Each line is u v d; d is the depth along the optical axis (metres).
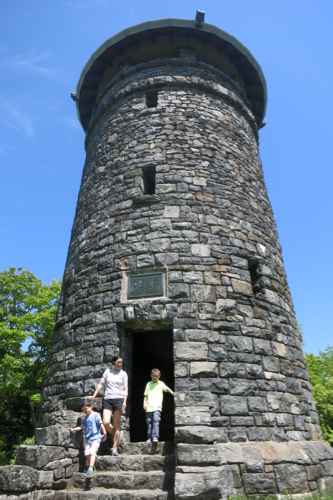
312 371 18.42
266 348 7.29
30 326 19.91
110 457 5.79
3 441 19.27
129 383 7.33
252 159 10.69
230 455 5.67
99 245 8.60
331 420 10.12
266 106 13.82
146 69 11.20
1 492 4.41
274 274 8.67
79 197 10.77
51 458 5.02
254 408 6.50
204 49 11.85
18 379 20.12
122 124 10.45
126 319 7.25
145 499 4.81
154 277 7.58
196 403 5.98
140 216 8.40
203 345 6.78
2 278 21.16
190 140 9.55
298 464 6.02
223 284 7.55
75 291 8.51
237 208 8.92
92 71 12.75
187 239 7.93
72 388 7.15
